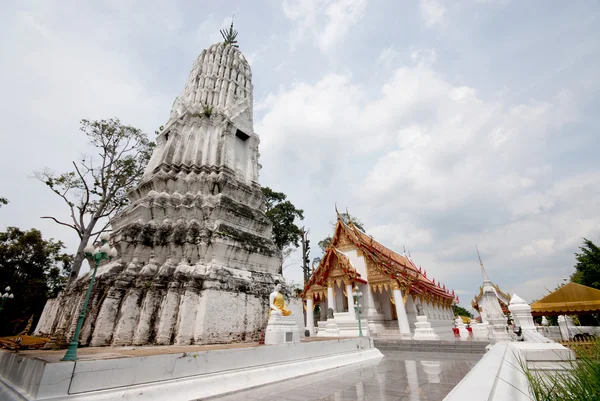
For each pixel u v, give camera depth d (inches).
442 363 427.8
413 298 1008.2
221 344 400.5
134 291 402.6
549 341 372.8
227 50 862.5
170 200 520.4
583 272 1111.6
